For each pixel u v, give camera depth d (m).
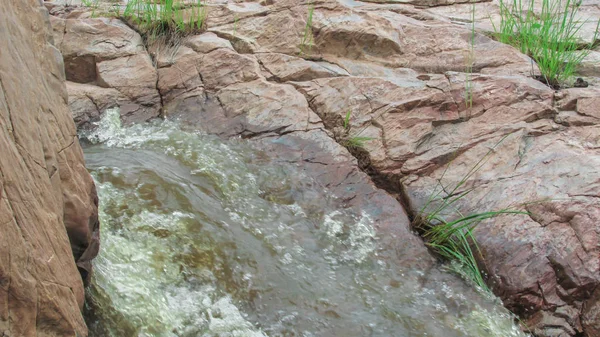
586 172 4.70
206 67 6.39
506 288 4.31
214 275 4.00
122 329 3.44
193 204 4.54
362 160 5.42
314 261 4.41
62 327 2.59
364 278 4.35
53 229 2.67
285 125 5.75
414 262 4.55
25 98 2.56
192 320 3.66
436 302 4.21
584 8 7.70
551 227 4.46
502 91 5.50
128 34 6.65
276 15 6.84
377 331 3.87
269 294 3.98
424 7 7.71
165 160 5.17
